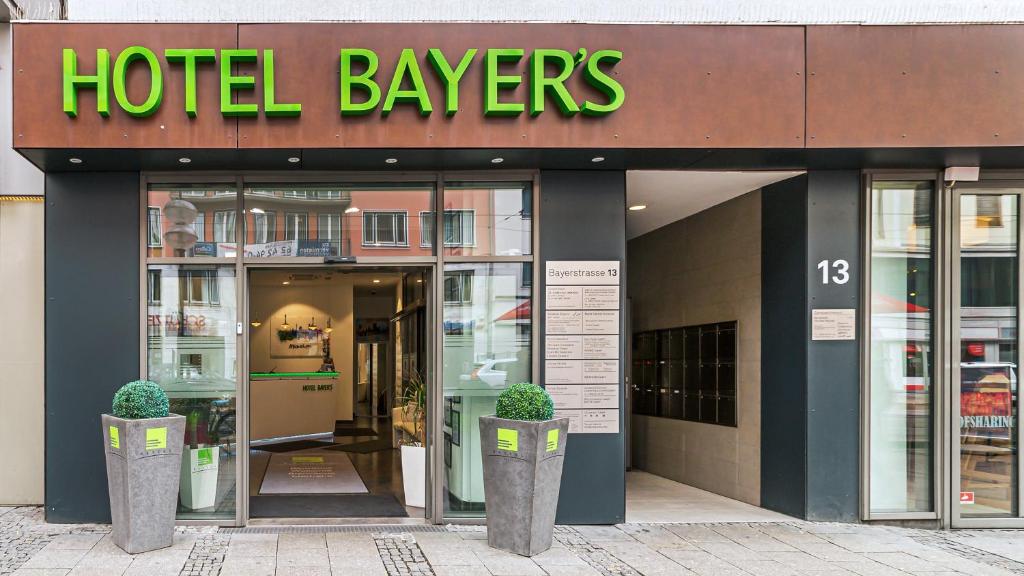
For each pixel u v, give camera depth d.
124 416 4.81
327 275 13.30
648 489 7.39
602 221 5.77
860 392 5.87
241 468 5.59
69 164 5.34
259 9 5.50
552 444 4.93
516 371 5.80
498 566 4.61
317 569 4.50
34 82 4.89
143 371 5.52
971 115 5.25
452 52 5.07
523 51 5.09
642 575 4.52
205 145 4.97
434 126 5.08
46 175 5.54
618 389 5.72
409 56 5.00
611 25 5.14
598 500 5.69
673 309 8.09
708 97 5.19
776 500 6.19
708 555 4.95
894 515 5.85
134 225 5.57
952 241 5.98
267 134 5.00
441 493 5.67
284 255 5.73
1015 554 5.10
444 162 5.50
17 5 5.96
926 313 6.03
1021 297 6.04
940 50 5.27
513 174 5.79
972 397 5.99
